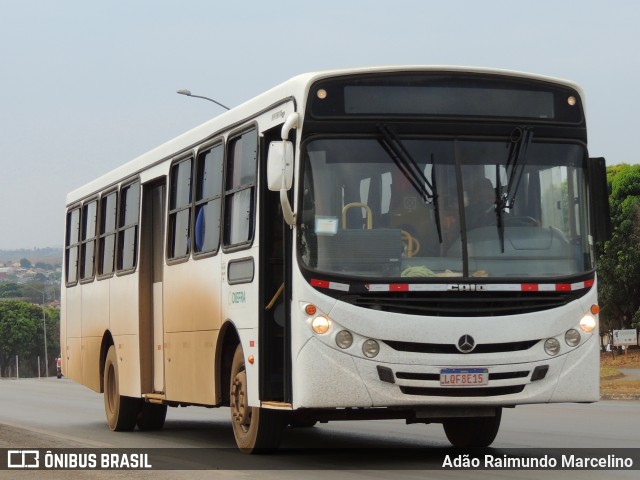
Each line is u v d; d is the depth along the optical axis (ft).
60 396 119.14
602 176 41.09
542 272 39.63
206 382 48.44
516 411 72.23
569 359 39.58
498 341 38.73
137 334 59.11
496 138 40.27
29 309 570.05
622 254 193.98
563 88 41.34
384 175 39.47
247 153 44.93
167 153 55.83
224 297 46.39
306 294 38.81
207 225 49.24
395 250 38.93
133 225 60.85
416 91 40.14
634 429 56.95
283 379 41.55
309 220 39.19
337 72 39.88
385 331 38.32
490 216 39.58
